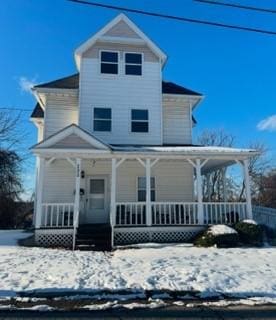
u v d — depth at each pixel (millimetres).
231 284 6941
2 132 27688
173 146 15695
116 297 6176
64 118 16375
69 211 13273
